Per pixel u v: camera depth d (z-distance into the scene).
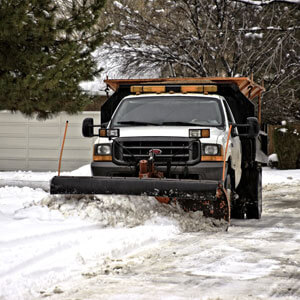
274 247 19.34
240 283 14.42
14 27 32.91
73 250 17.56
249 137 26.27
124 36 65.88
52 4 36.78
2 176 53.94
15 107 36.41
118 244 18.53
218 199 22.22
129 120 25.81
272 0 53.97
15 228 20.23
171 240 20.45
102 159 24.16
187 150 23.42
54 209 22.67
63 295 13.22
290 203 36.28
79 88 39.00
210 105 25.97
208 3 62.03
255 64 61.12
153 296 13.14
